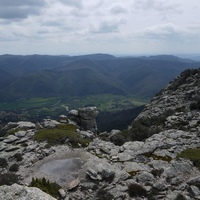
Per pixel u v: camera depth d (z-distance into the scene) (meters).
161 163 24.25
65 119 44.97
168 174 22.08
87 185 20.66
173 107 52.16
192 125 36.94
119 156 26.25
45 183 19.78
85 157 26.88
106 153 27.97
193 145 28.77
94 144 31.06
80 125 47.69
